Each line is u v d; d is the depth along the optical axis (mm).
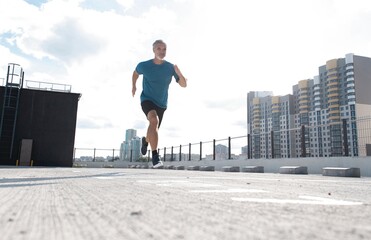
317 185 3512
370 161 10484
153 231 865
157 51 5090
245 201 1628
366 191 2744
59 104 23953
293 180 4719
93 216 1112
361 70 82875
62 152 23422
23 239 750
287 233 853
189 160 22078
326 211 1329
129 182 3166
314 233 858
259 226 952
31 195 1815
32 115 23266
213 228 914
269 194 2111
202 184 3033
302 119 97500
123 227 918
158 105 5141
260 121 110875
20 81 22844
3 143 22203
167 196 1838
